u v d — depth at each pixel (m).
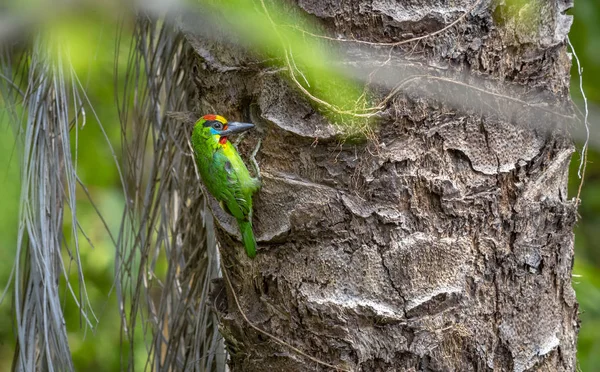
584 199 9.01
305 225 8.02
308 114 8.02
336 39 7.99
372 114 7.99
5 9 6.77
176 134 8.27
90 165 8.74
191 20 7.97
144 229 8.30
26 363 8.16
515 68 8.03
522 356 8.04
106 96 8.60
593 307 8.62
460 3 8.00
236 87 8.09
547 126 8.05
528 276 8.04
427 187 8.01
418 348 8.00
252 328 8.07
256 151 8.08
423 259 8.00
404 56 7.99
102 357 8.87
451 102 8.01
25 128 8.29
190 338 8.26
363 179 8.01
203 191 8.15
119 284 8.23
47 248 8.17
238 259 8.10
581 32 8.72
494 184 8.02
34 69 8.20
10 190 8.22
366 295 8.01
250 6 7.68
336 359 8.02
